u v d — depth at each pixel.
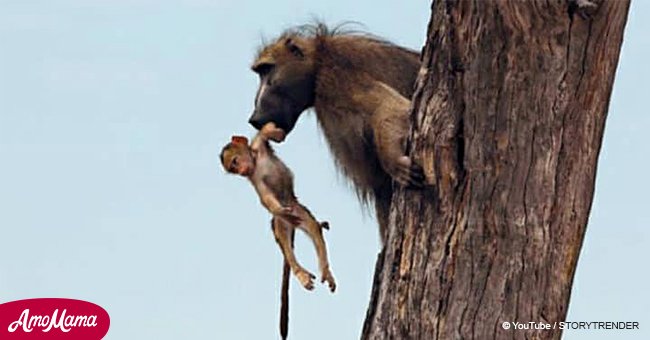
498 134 10.63
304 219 12.64
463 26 10.55
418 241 11.39
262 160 12.66
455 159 10.98
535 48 10.26
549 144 10.62
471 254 11.06
